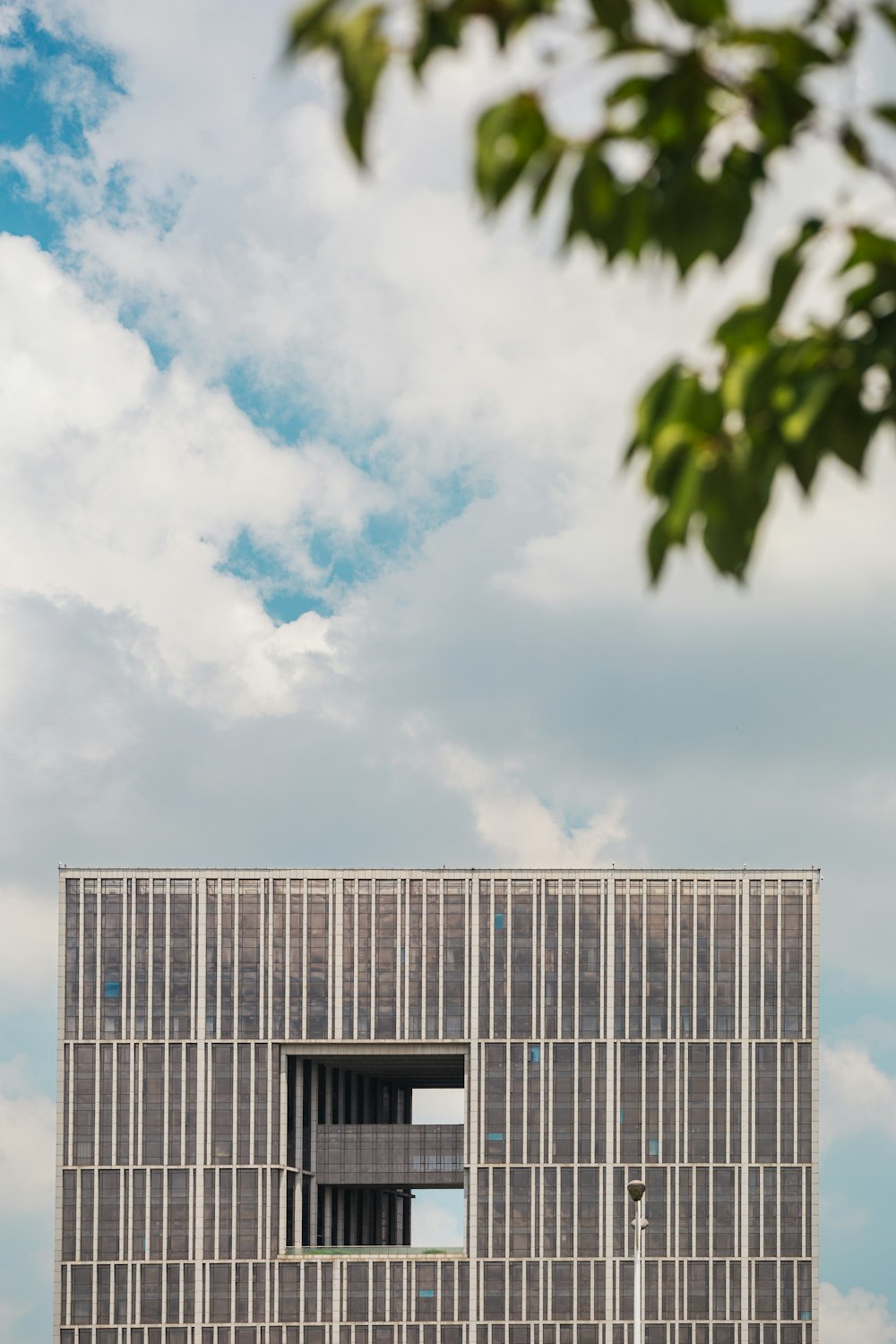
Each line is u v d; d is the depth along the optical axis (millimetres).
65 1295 160000
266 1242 161250
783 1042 165500
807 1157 163250
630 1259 161375
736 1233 161750
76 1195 161875
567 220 6766
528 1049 165500
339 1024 165500
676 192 6691
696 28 6324
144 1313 159750
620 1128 163875
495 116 6512
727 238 6762
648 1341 159875
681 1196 162625
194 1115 163500
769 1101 164375
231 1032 165125
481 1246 162000
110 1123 163250
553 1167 163250
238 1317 159875
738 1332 160000
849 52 6352
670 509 6984
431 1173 165750
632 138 6676
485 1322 160125
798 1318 160375
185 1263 160750
